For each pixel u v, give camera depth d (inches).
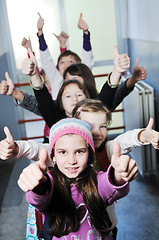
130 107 177.8
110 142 69.9
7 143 56.8
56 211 48.8
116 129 206.2
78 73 89.7
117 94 87.0
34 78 79.0
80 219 50.3
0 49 206.7
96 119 65.6
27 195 44.1
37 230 63.8
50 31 209.5
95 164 68.9
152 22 161.0
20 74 213.6
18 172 178.9
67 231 49.1
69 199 49.6
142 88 154.9
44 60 130.3
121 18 213.2
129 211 132.7
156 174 158.2
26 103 89.4
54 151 50.4
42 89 80.4
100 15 210.8
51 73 130.8
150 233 118.6
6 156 57.3
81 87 82.9
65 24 209.2
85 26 124.0
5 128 57.5
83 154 49.0
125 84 86.0
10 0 202.2
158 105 157.5
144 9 174.4
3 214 137.7
